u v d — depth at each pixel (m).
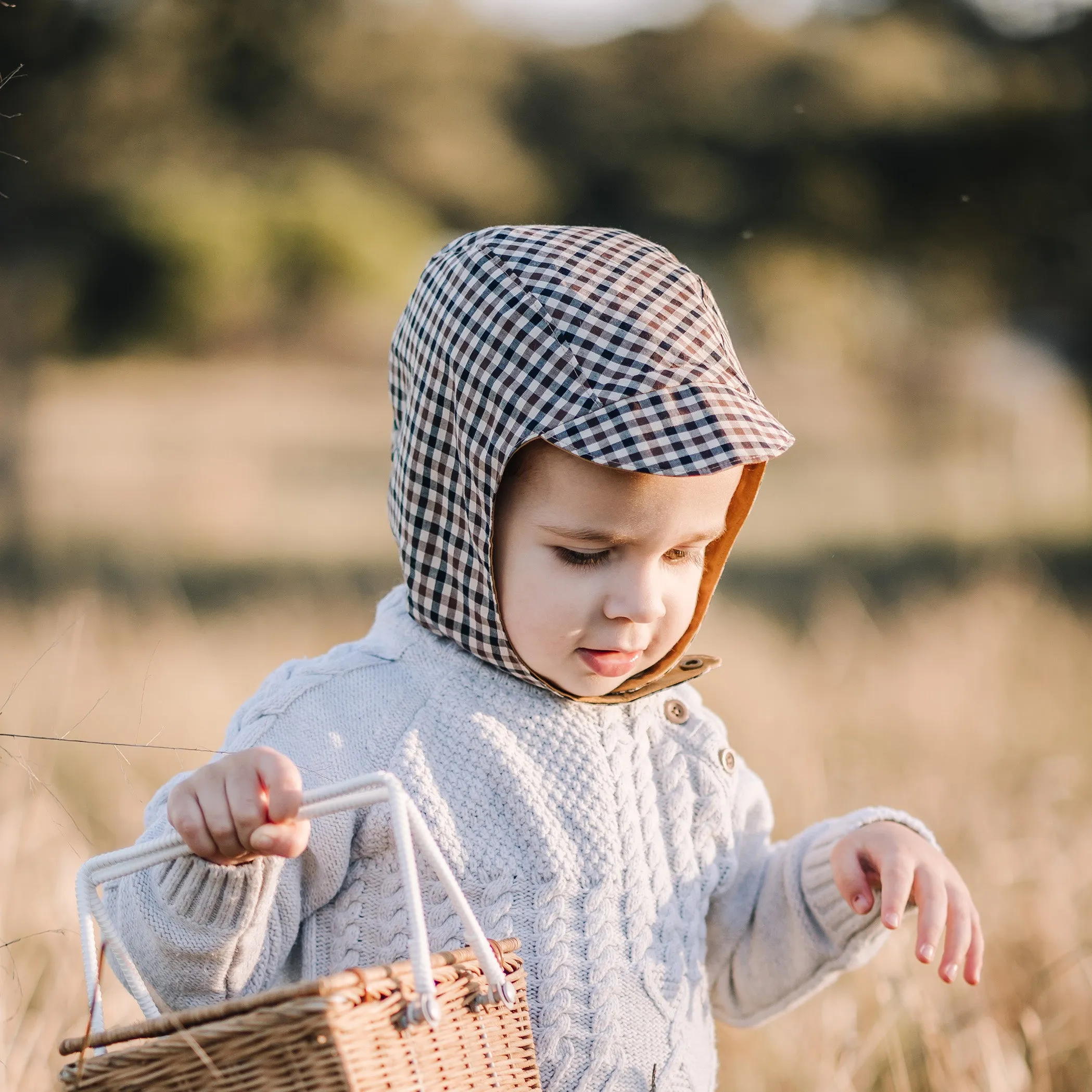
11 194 11.86
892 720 5.37
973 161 14.30
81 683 4.79
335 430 22.62
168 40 11.30
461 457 1.88
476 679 1.90
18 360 13.02
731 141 15.64
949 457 18.77
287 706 1.85
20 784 2.90
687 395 1.83
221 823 1.47
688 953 1.91
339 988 1.30
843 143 14.79
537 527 1.83
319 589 10.64
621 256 1.97
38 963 2.62
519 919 1.80
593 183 16.41
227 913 1.55
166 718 4.56
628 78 16.16
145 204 12.57
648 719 2.00
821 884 2.04
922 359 18.23
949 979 1.89
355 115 14.25
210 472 17.22
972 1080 2.68
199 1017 1.32
